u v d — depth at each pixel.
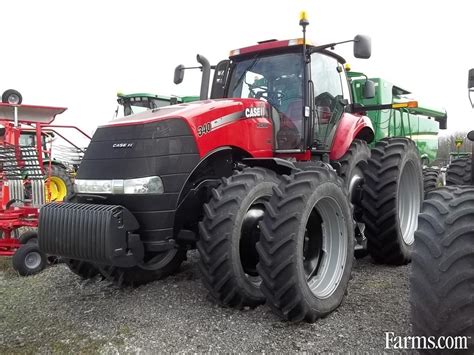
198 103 3.96
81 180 3.74
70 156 7.60
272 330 3.19
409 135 9.53
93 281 4.36
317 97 4.61
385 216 4.65
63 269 4.98
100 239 3.22
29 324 3.46
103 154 3.66
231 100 4.04
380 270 4.64
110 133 3.70
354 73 8.06
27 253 5.14
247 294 3.47
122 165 3.52
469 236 2.38
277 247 3.17
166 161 3.48
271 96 4.57
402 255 4.74
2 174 6.10
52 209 3.50
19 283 4.69
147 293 3.93
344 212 3.70
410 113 9.84
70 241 3.37
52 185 9.43
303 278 3.23
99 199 3.63
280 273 3.17
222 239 3.34
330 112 4.85
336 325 3.25
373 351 2.83
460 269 2.34
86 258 3.33
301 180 3.39
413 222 5.15
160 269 4.25
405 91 9.43
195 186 3.73
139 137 3.53
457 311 2.34
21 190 5.96
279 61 4.59
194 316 3.43
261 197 3.62
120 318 3.47
